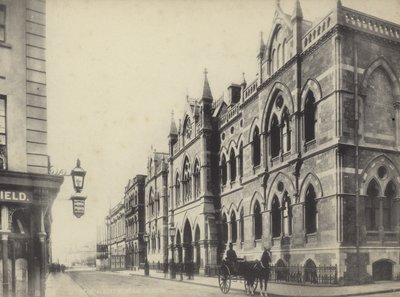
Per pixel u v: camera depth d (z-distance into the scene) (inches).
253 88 1243.2
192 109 1777.8
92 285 1138.0
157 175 2352.4
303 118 973.8
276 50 1121.4
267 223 1106.7
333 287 775.7
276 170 1073.5
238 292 799.7
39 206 639.1
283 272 984.3
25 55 660.7
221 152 1526.8
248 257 1215.6
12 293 616.4
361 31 890.1
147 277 1614.2
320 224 882.8
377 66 903.1
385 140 892.6
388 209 881.5
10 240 623.2
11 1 660.7
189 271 1316.4
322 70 914.7
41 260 634.2
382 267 854.5
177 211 1882.4
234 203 1390.3
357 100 866.8
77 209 661.3
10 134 637.3
